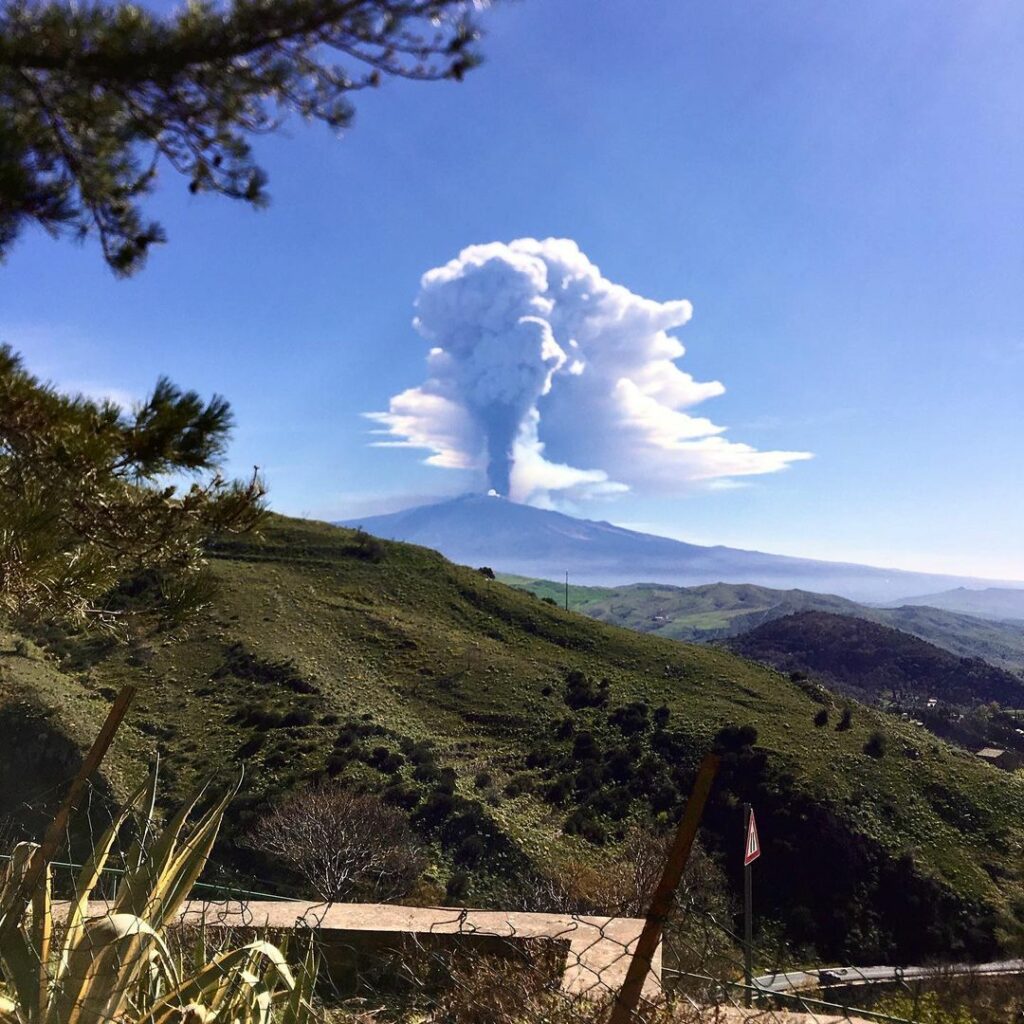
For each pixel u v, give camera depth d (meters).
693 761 48.72
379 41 3.81
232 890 3.79
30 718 36.34
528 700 56.88
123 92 3.73
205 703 48.56
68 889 3.36
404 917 3.76
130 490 4.21
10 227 3.70
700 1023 2.65
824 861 40.59
